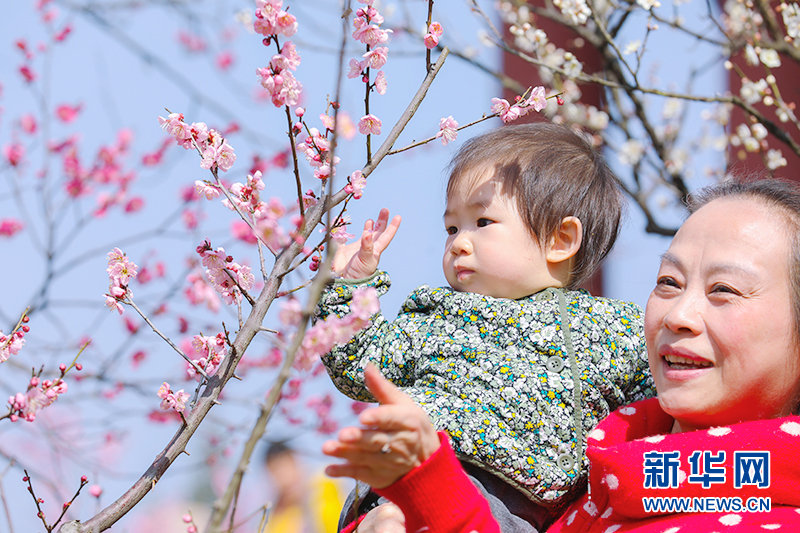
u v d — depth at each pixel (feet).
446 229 7.26
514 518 5.72
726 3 15.99
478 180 6.91
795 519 4.70
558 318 6.45
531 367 6.23
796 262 4.95
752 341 4.86
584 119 15.02
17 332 5.64
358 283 6.51
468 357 6.34
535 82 17.17
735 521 4.76
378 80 5.45
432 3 5.74
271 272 5.03
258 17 4.81
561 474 5.95
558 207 6.79
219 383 4.93
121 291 5.07
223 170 5.10
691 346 4.99
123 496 4.66
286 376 3.76
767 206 5.19
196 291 6.24
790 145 11.84
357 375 6.70
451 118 5.74
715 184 6.05
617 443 5.59
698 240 5.20
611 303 6.80
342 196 5.27
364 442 3.70
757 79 17.89
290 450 12.98
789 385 4.96
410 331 6.67
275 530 12.39
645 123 13.64
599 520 5.43
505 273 6.67
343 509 5.95
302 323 3.87
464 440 5.82
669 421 5.72
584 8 13.37
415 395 6.12
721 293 4.97
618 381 6.47
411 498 3.96
